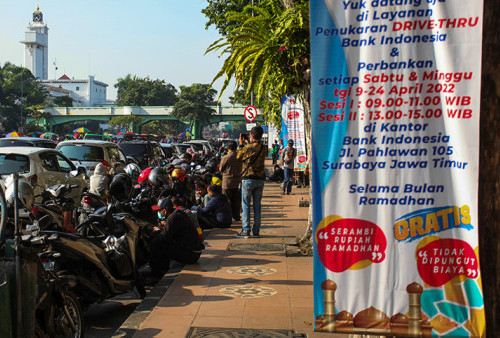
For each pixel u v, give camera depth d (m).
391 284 3.41
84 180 14.73
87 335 5.91
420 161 3.38
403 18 3.37
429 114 3.37
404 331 3.40
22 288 4.02
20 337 3.95
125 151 22.22
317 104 3.44
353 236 3.43
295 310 5.94
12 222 5.44
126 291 6.68
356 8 3.40
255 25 8.27
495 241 3.29
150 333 5.23
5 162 12.37
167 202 9.68
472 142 3.32
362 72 3.40
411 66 3.37
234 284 7.05
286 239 10.38
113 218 7.04
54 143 18.70
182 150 29.98
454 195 3.36
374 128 3.40
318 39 3.43
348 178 3.43
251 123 29.97
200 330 5.31
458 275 3.36
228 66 7.96
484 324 3.31
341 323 3.44
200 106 107.62
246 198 10.55
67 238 5.78
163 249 8.06
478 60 3.32
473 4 3.31
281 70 8.23
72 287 5.53
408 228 3.39
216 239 10.40
